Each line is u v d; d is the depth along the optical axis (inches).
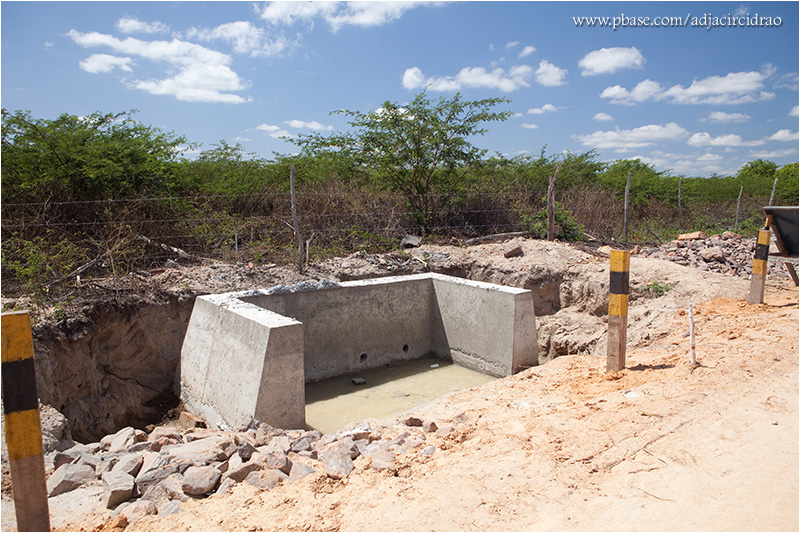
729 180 908.6
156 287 317.7
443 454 163.5
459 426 189.0
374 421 209.8
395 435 189.0
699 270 381.4
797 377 195.0
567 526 120.6
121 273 327.3
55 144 358.6
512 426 179.5
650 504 126.5
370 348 354.6
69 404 264.5
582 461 148.3
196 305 302.4
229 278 347.3
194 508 140.9
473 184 576.4
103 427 271.0
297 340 245.3
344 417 281.1
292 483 151.3
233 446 175.5
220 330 274.1
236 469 155.8
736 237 489.4
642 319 331.3
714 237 479.8
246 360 248.2
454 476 146.6
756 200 806.5
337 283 341.1
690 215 711.1
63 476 153.3
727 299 329.7
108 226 357.7
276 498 143.3
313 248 414.3
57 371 261.0
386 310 359.9
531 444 161.9
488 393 233.9
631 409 178.7
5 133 346.3
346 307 340.5
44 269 298.5
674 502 126.6
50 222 341.7
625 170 860.0
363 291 347.3
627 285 221.5
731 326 275.7
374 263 410.3
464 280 365.4
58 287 297.3
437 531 121.9
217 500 144.3
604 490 133.8
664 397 185.5
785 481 131.8
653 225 601.3
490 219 537.6
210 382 273.4
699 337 265.3
